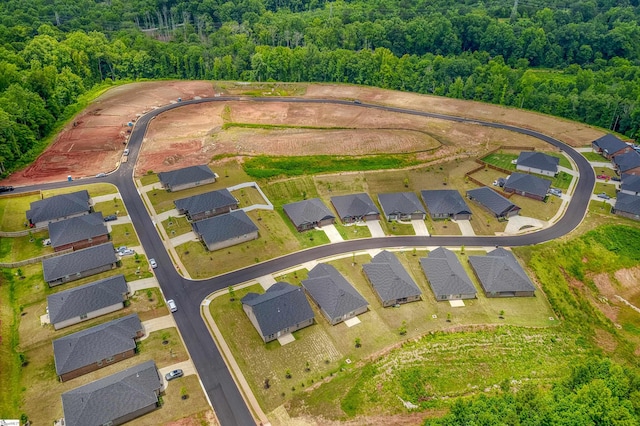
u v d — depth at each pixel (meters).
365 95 194.75
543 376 76.06
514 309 92.06
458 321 87.56
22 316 83.88
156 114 166.38
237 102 181.75
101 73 198.75
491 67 198.62
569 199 125.19
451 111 179.75
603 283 103.00
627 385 65.50
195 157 137.12
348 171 133.75
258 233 107.38
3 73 154.50
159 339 80.25
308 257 102.62
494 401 63.66
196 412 68.12
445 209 117.88
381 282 92.94
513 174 131.12
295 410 68.88
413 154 143.00
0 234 102.38
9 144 128.50
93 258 94.19
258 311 81.25
